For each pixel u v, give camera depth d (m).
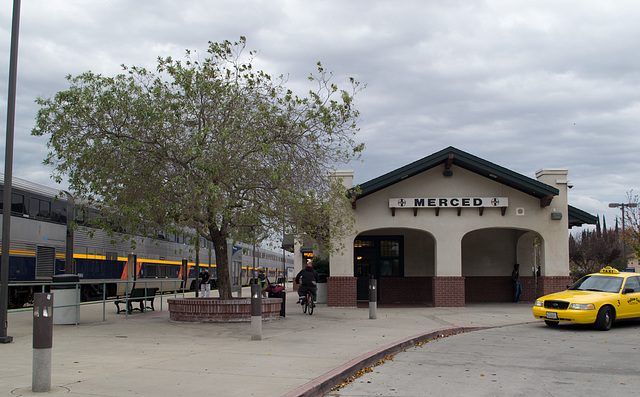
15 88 12.15
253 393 6.96
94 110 14.19
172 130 14.06
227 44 14.73
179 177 13.13
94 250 26.39
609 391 8.02
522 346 12.45
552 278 21.53
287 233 15.55
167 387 7.26
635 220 45.03
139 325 15.02
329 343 11.65
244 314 15.38
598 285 16.66
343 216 17.30
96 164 13.91
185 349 10.68
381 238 25.33
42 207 22.38
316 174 15.28
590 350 11.86
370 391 7.91
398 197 21.77
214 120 14.40
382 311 20.05
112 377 7.88
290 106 15.13
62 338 12.33
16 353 10.12
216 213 13.67
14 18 12.15
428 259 25.05
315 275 18.89
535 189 20.59
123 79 14.56
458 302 21.55
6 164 12.02
